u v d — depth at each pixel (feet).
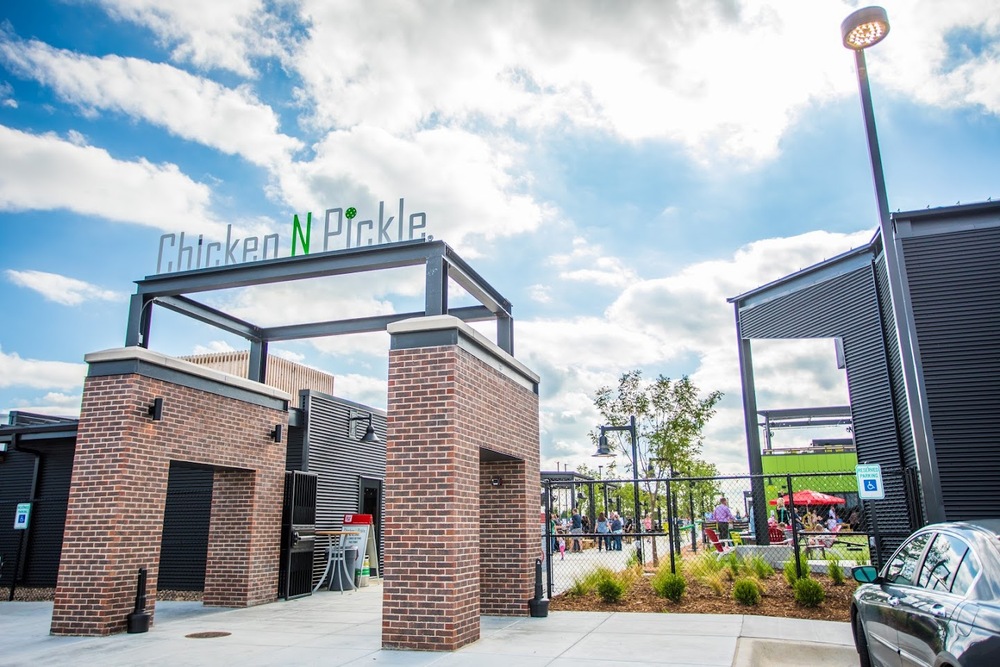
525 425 39.40
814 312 50.62
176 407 38.19
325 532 51.62
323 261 39.19
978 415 37.35
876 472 33.65
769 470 78.64
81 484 34.78
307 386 68.95
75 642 31.04
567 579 49.75
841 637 28.09
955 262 39.50
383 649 28.27
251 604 43.06
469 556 30.04
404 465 29.84
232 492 44.65
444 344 30.42
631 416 67.21
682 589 37.14
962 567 15.52
